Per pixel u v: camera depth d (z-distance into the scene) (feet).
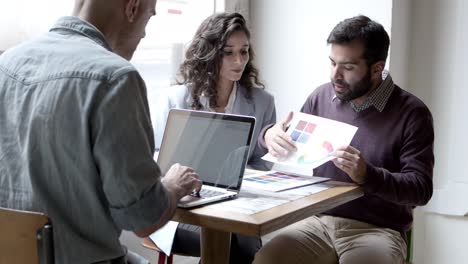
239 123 5.08
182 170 4.48
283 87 9.76
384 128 6.15
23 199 3.59
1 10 6.50
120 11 4.05
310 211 4.57
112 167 3.45
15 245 3.41
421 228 9.25
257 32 9.86
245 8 9.75
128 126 3.50
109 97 3.46
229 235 5.35
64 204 3.60
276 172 6.08
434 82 9.00
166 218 3.89
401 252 5.81
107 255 3.68
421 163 5.86
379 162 6.10
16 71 3.77
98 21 4.00
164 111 7.17
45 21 6.91
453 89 8.81
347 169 5.35
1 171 3.69
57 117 3.51
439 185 9.03
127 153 3.48
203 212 4.26
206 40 7.03
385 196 5.53
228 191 4.88
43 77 3.64
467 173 8.74
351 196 5.26
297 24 9.46
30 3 6.73
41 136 3.56
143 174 3.56
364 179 5.39
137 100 3.59
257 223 3.98
